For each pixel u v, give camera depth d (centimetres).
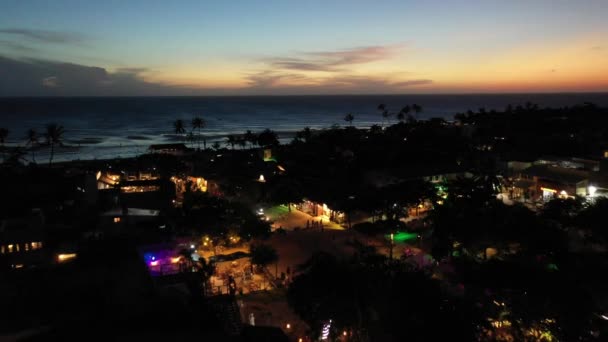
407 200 6253
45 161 13462
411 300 2830
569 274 3462
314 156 10469
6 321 2761
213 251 5106
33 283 3634
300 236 5738
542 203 7000
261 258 4428
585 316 2792
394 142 11494
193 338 2061
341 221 6475
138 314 2494
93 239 5028
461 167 8431
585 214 5056
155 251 4331
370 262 3534
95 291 3338
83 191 7175
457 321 2677
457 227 4656
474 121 16100
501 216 4862
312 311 3002
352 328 2931
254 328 2202
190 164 10175
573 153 9306
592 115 15150
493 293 3238
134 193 6731
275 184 7694
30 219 5131
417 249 5141
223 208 5531
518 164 8244
